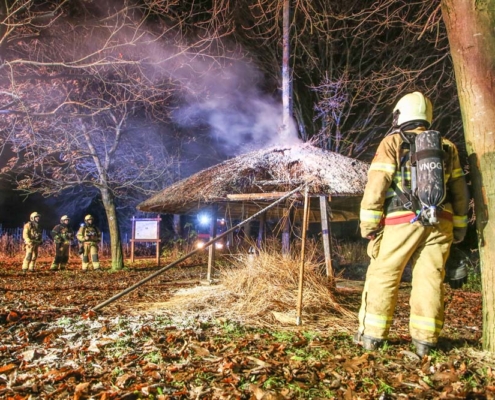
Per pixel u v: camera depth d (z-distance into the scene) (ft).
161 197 29.81
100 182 45.39
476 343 12.72
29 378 10.24
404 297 24.31
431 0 27.37
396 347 12.17
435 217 10.58
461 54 11.79
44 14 30.58
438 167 10.68
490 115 11.34
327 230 24.90
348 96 50.55
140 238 49.85
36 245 43.37
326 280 19.12
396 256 11.43
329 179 25.62
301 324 15.28
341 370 10.44
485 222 11.41
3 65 27.43
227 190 27.12
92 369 10.78
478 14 11.51
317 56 49.98
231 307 17.53
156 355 11.60
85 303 20.72
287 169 26.89
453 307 21.49
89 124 46.44
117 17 31.68
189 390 9.46
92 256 45.50
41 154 43.47
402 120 11.81
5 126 38.78
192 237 65.77
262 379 9.87
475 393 8.98
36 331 14.46
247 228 35.32
